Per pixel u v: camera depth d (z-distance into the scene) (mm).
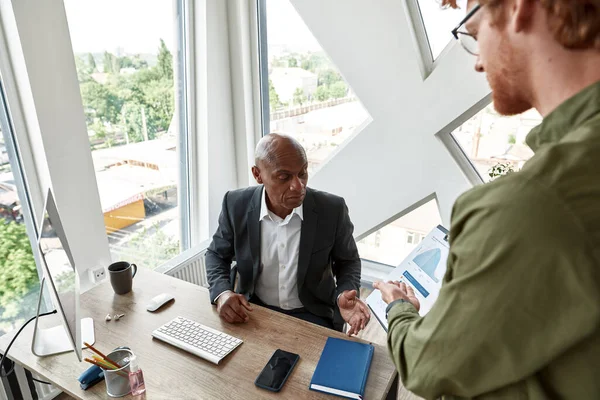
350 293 1286
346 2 2229
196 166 2703
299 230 1535
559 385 413
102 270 1951
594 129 396
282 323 1271
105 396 983
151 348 1162
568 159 395
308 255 1507
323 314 1566
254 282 1578
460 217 469
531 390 427
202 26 2416
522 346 406
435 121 2234
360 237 2725
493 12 451
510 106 510
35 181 1740
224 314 1296
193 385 1008
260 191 1569
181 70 2486
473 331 431
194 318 1312
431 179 2367
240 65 2664
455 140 2338
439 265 1339
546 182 395
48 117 1650
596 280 367
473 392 456
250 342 1177
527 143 494
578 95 413
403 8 2105
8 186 1693
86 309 1374
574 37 384
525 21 421
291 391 982
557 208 382
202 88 2535
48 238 1073
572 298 375
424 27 2189
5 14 1506
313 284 1540
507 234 402
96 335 1229
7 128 1654
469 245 440
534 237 386
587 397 396
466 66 2061
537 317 394
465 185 2289
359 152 2516
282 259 1542
